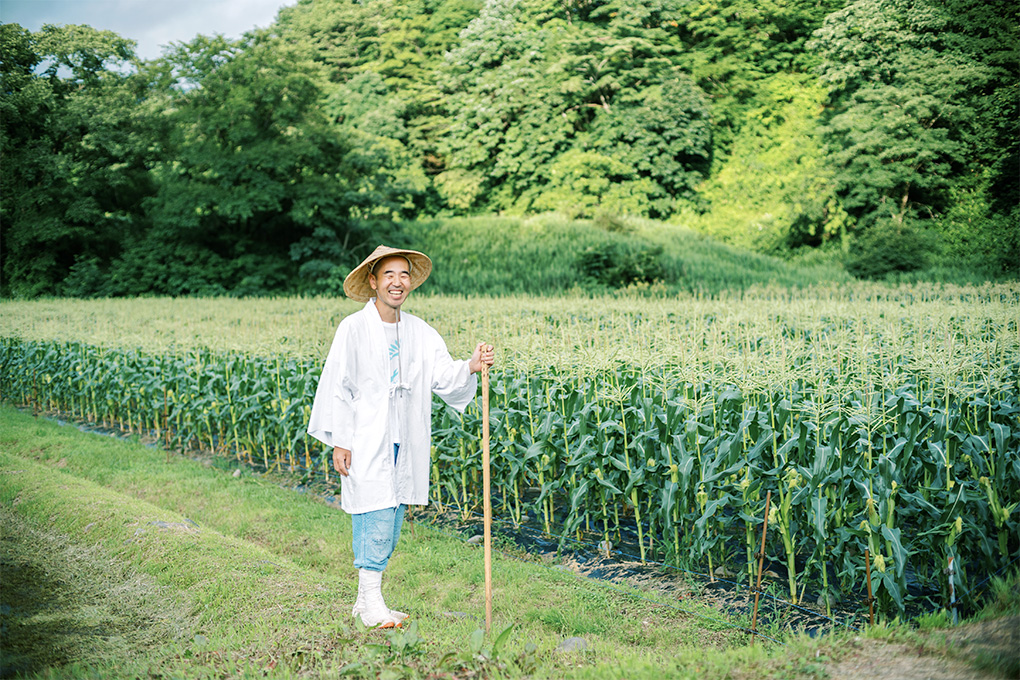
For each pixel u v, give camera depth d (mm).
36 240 26141
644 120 26500
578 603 3975
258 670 2969
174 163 27422
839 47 23375
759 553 4258
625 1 26422
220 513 5703
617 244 23312
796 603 3908
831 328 8367
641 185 27125
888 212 21859
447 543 5000
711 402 4605
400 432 3461
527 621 3781
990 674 2637
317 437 3422
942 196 21547
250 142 25625
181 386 8203
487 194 29656
